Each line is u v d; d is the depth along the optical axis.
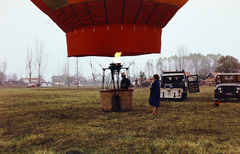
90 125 7.62
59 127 7.40
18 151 5.02
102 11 9.10
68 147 5.20
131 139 5.72
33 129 7.21
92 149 5.03
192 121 8.05
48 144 5.45
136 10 9.20
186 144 5.01
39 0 9.62
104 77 10.76
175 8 9.88
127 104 10.71
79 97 20.89
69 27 10.23
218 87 14.82
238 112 10.13
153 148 4.96
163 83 16.91
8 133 6.84
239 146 5.02
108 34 9.52
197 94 22.06
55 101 16.98
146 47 9.95
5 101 17.23
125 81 11.25
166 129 6.66
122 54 12.67
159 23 10.12
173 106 12.46
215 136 5.96
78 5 9.07
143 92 27.64
